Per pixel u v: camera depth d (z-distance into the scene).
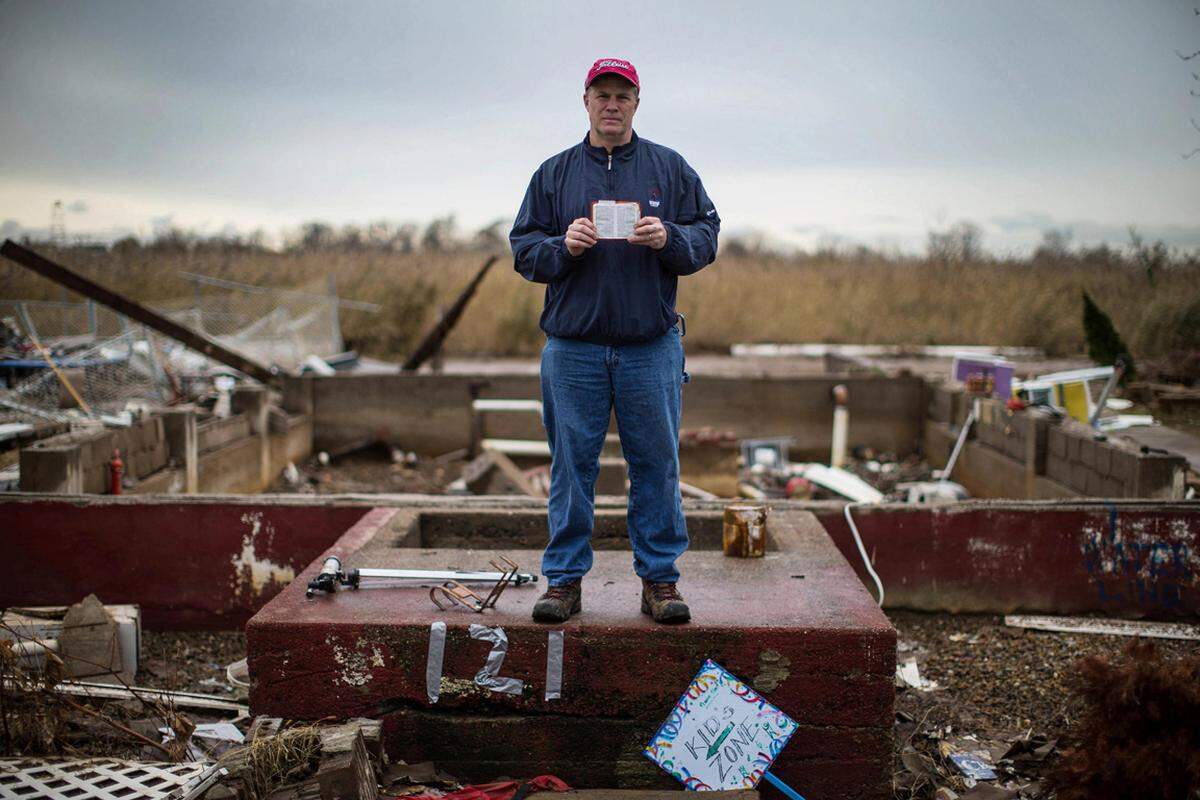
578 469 3.80
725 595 4.14
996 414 10.21
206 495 6.30
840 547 6.09
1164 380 15.29
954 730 4.77
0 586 6.15
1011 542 6.06
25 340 13.34
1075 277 26.34
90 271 20.19
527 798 3.55
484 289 26.00
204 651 5.88
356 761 3.38
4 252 11.16
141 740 4.25
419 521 5.62
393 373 13.38
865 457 12.69
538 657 3.82
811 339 25.84
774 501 6.15
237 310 17.23
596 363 3.69
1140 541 6.00
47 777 3.72
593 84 3.53
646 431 3.73
